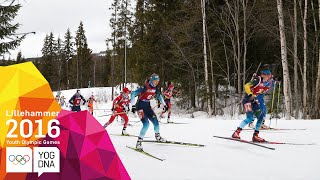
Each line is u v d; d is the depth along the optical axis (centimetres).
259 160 632
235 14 2475
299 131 1021
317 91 1884
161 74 3045
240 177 512
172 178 501
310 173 534
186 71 3012
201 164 599
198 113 2662
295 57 2141
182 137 930
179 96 3014
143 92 767
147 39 3069
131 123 1550
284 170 554
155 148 763
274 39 2605
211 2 2842
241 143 816
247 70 2708
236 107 2778
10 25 1584
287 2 2595
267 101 2403
